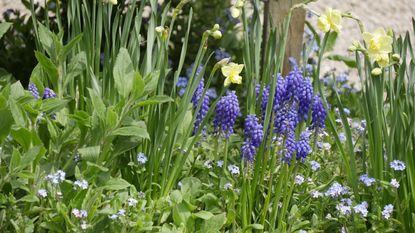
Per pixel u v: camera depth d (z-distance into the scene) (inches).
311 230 169.9
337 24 169.6
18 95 167.9
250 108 178.9
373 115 175.5
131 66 166.7
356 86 323.6
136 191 165.8
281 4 234.2
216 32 167.5
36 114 161.8
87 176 161.5
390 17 387.9
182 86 237.6
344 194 181.6
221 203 170.6
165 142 170.4
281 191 176.9
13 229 156.8
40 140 158.7
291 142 166.2
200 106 177.8
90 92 162.6
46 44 175.9
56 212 156.9
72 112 178.4
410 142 174.1
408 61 353.7
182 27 273.0
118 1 241.8
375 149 177.0
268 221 172.9
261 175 171.6
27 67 255.4
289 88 169.9
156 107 170.9
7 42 258.8
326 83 274.1
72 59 174.6
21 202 163.6
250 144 167.6
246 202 169.9
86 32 179.3
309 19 361.1
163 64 172.6
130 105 166.2
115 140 175.2
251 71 179.0
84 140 166.2
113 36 177.5
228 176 175.6
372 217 171.5
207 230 161.9
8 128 155.8
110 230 155.9
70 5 185.5
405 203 173.9
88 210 155.0
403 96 180.2
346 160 177.0
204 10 280.5
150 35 177.0
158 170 172.9
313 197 176.2
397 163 172.6
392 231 174.9
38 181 157.0
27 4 263.0
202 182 180.7
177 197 163.9
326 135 196.4
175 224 163.2
